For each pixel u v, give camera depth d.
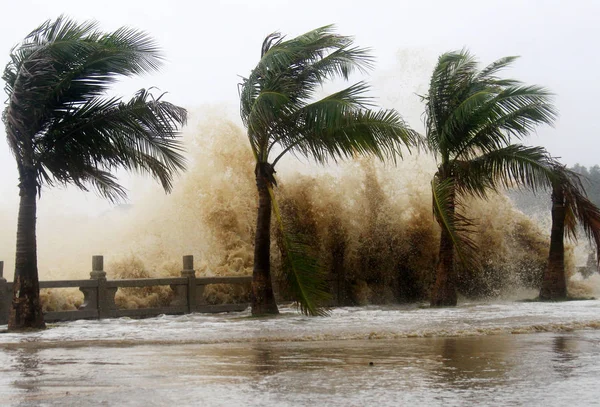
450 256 19.59
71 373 7.19
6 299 15.38
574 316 14.42
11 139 13.70
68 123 14.50
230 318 16.05
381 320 14.08
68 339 11.28
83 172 15.23
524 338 10.39
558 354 8.38
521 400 5.52
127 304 19.27
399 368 7.32
